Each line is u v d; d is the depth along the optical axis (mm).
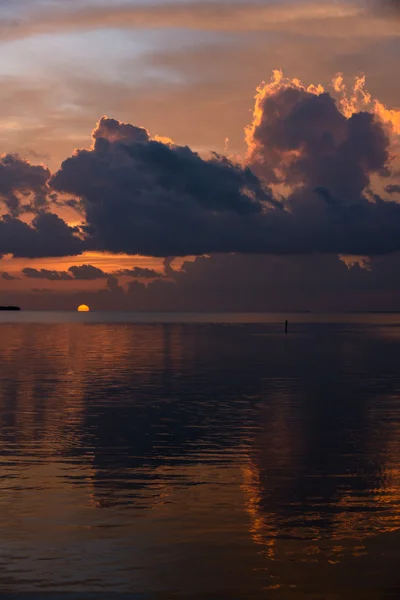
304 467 20266
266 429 26656
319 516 15617
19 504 16453
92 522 15148
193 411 31188
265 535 14398
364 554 13391
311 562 13008
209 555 13312
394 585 12102
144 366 55500
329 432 25969
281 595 11727
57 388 40031
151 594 11711
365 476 19234
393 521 15297
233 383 43031
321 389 39969
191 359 63312
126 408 32094
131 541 14039
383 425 27641
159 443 23781
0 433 25578
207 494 17359
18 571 12539
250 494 17391
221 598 11602
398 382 44094
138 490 17719
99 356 67062
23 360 61812
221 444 23672
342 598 11625
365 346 85438
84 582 12117
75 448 22906
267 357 66125
